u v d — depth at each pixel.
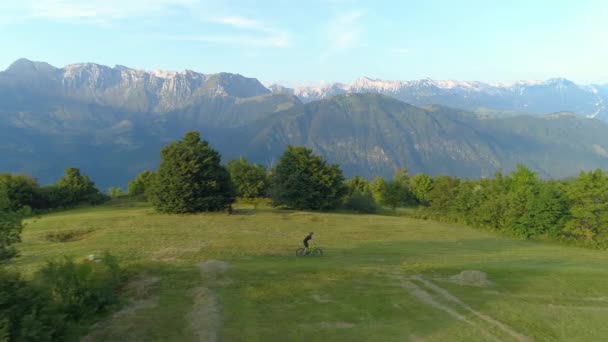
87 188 86.94
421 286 28.44
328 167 83.06
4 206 17.30
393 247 45.75
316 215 70.19
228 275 28.59
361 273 30.62
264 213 69.75
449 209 75.31
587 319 24.34
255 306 23.81
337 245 45.38
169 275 28.00
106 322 20.53
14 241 17.30
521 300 26.83
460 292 27.66
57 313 17.88
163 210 65.69
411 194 107.56
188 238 44.88
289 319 22.33
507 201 64.19
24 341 14.79
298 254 37.78
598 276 32.50
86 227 52.06
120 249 37.28
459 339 20.95
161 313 22.05
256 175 91.38
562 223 57.78
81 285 20.84
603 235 54.22
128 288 25.23
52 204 81.06
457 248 47.97
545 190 61.03
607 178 56.25
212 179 68.31
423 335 21.20
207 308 22.97
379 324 22.19
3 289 15.55
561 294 28.41
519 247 52.25
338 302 24.91
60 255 34.69
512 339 21.30
